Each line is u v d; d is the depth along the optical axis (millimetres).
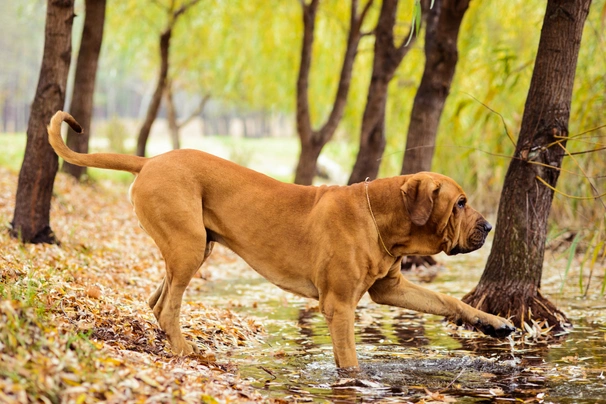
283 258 5352
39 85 8938
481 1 13625
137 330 5613
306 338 6480
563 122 6980
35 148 8852
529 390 4797
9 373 3418
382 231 5266
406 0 17062
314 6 17438
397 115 17625
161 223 5285
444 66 10453
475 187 14727
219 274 11125
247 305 8289
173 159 5398
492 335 5461
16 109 58250
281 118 67250
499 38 14359
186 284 5363
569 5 6801
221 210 5418
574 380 5035
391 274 5520
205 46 21734
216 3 19266
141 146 20172
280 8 19375
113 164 5508
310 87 20969
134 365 4250
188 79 27656
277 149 39969
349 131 21250
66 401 3477
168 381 4059
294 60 20141
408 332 6816
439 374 5219
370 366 5426
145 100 62781
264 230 5363
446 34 10320
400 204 5234
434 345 6234
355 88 20016
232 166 5512
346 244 5156
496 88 9875
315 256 5250
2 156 20234
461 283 10023
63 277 6742
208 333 6211
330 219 5211
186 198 5297
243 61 21016
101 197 16312
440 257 13422
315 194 5418
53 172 8992
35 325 4047
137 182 5398
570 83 6961
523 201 7020
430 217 5266
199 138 45781
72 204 13891
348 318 5199
